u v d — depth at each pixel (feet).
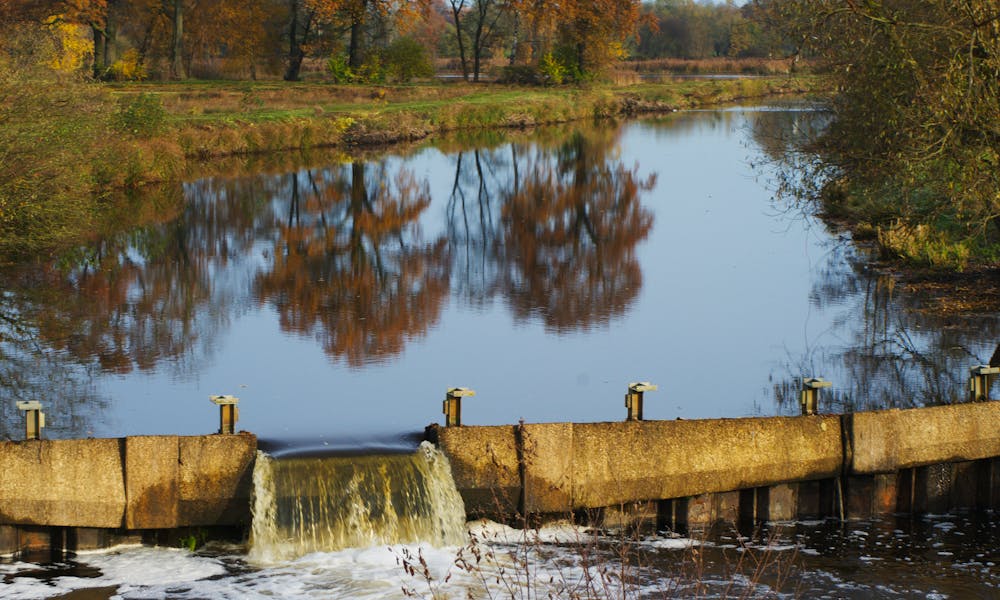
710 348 69.41
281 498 42.45
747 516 46.62
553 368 65.26
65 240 102.53
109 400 57.98
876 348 68.03
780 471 46.01
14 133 87.76
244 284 88.43
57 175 92.43
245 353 68.08
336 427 51.72
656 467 45.09
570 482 44.52
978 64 63.31
